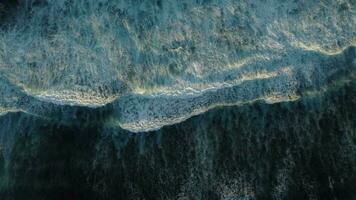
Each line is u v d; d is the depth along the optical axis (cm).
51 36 2339
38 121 2539
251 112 2523
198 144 2558
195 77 2347
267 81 2419
